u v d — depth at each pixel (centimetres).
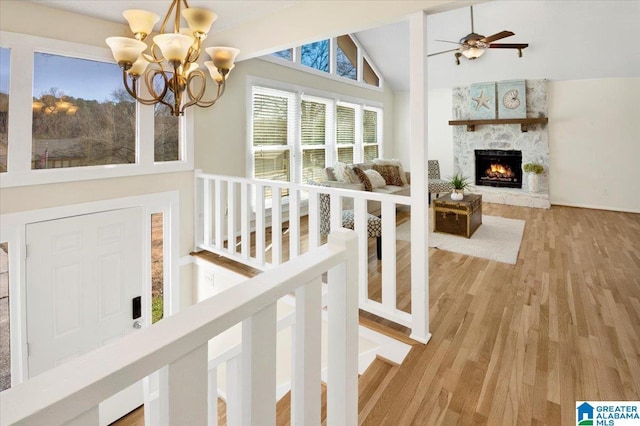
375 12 251
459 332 251
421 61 232
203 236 433
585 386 195
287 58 551
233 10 316
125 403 353
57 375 47
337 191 274
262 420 75
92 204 335
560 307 287
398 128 892
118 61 184
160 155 390
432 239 488
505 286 330
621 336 244
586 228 545
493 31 593
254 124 502
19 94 288
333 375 102
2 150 283
